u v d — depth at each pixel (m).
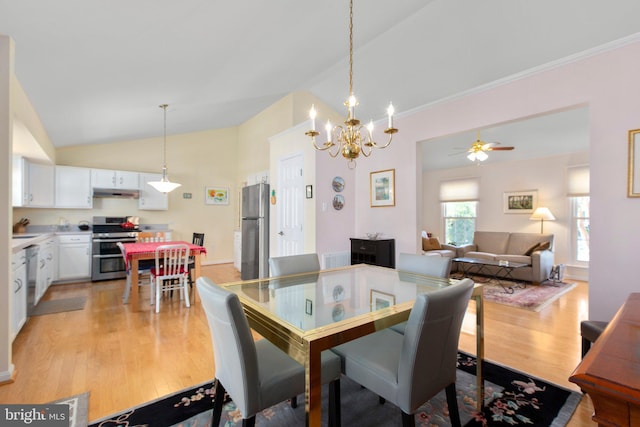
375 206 4.12
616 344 0.81
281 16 2.37
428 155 6.75
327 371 1.51
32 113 3.19
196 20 2.09
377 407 1.85
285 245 4.65
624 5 2.56
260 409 1.32
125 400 1.89
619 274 2.26
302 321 1.44
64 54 2.24
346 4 2.49
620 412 0.60
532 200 6.02
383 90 4.56
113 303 3.87
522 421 1.72
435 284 2.17
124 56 2.41
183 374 2.20
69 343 2.69
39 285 3.73
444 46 3.46
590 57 2.37
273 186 4.95
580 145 5.34
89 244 5.00
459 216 7.20
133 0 1.73
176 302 3.94
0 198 2.05
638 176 2.17
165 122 5.02
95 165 5.52
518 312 3.61
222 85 3.68
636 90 2.18
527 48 3.26
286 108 5.18
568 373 2.22
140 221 5.99
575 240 5.55
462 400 1.91
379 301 1.78
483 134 5.32
